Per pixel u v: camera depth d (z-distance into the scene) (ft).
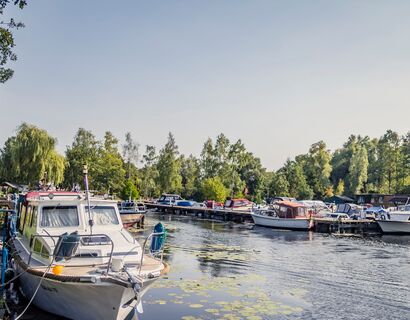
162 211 179.52
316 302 40.06
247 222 136.98
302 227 114.83
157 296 39.22
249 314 34.86
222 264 57.67
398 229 112.16
